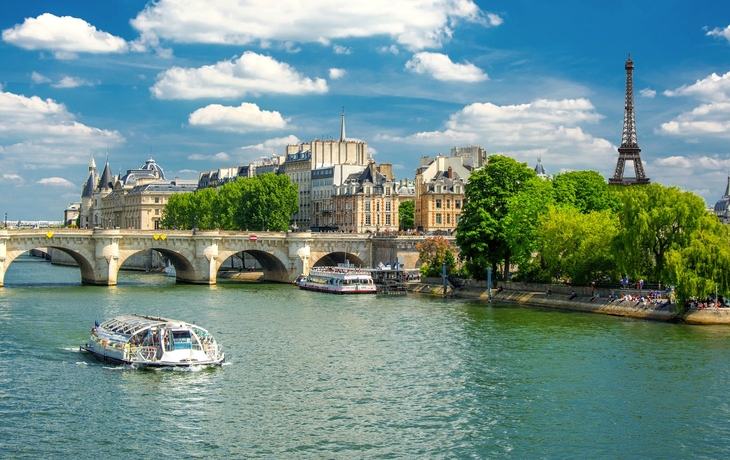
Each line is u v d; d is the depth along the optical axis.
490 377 83.56
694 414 71.81
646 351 95.69
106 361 89.12
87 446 62.69
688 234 120.00
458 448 63.34
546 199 156.50
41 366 86.25
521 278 151.62
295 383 80.69
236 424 68.00
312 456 61.34
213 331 108.94
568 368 87.38
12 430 65.88
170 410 71.50
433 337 105.50
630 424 69.12
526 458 61.66
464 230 154.62
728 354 93.94
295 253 192.00
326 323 117.75
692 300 119.50
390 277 178.12
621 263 124.56
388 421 69.25
